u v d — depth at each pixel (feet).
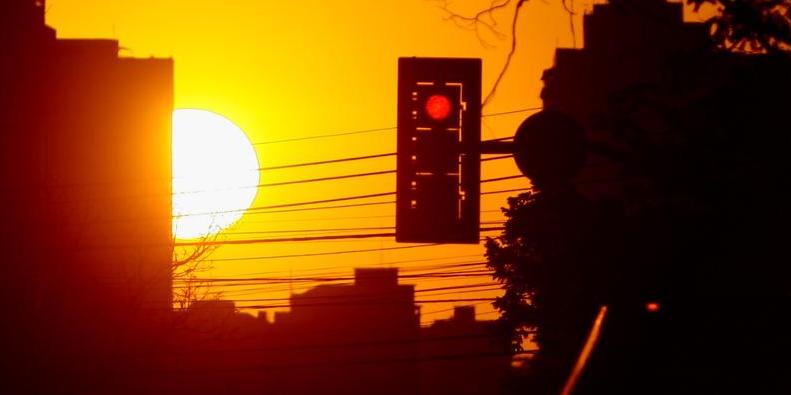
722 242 215.72
